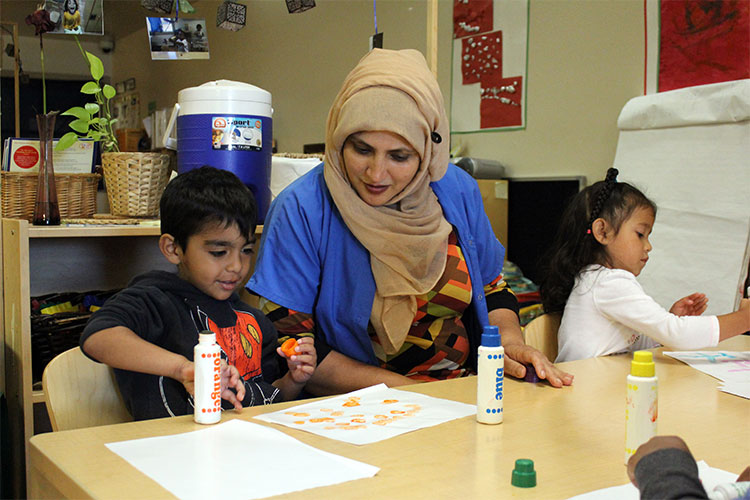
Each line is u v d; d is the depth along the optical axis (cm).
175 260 142
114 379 129
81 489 78
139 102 741
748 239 260
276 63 539
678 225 281
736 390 130
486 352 105
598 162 328
